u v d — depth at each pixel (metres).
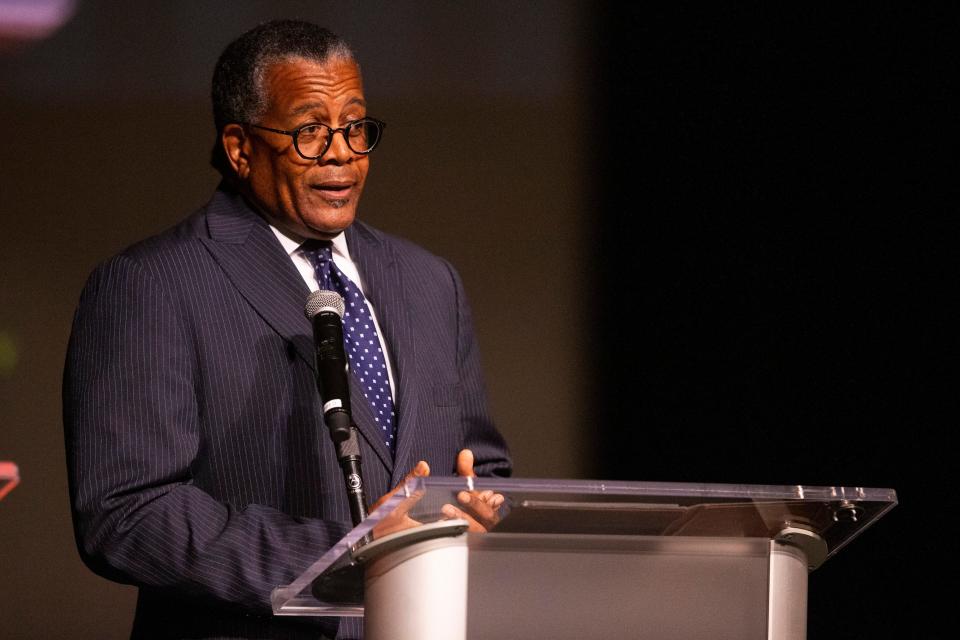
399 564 4.94
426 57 13.52
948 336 13.22
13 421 12.35
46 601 12.35
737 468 14.16
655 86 14.15
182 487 6.46
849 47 13.78
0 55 12.42
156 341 6.73
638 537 5.04
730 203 14.27
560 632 4.91
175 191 12.74
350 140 7.23
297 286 7.16
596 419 14.03
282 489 6.80
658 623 5.02
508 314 13.84
